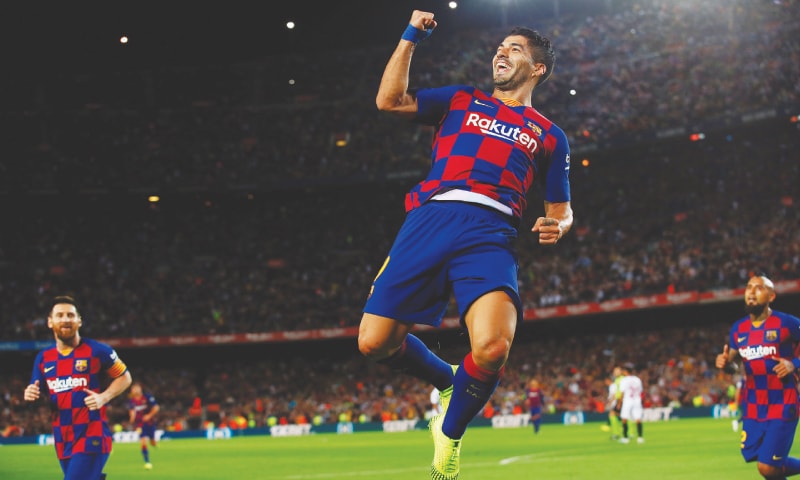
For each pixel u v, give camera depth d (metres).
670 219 60.31
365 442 39.53
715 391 50.00
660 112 59.06
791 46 56.44
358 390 60.94
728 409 47.38
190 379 64.50
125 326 62.44
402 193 69.06
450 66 69.06
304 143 68.06
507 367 59.44
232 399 61.62
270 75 72.56
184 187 66.12
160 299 64.81
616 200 63.47
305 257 67.56
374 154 65.81
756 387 12.03
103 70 71.25
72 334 10.80
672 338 57.56
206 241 69.00
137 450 37.56
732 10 61.50
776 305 55.09
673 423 42.62
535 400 39.00
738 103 55.97
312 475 21.66
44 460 30.17
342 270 66.25
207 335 61.19
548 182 6.62
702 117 56.81
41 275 65.81
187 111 70.56
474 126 6.28
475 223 5.97
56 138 68.31
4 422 57.09
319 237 68.75
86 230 68.94
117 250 68.06
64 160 67.12
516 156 6.24
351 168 65.50
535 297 58.81
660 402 51.12
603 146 59.66
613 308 54.97
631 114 60.47
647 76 61.66
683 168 61.88
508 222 6.15
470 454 26.53
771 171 58.38
